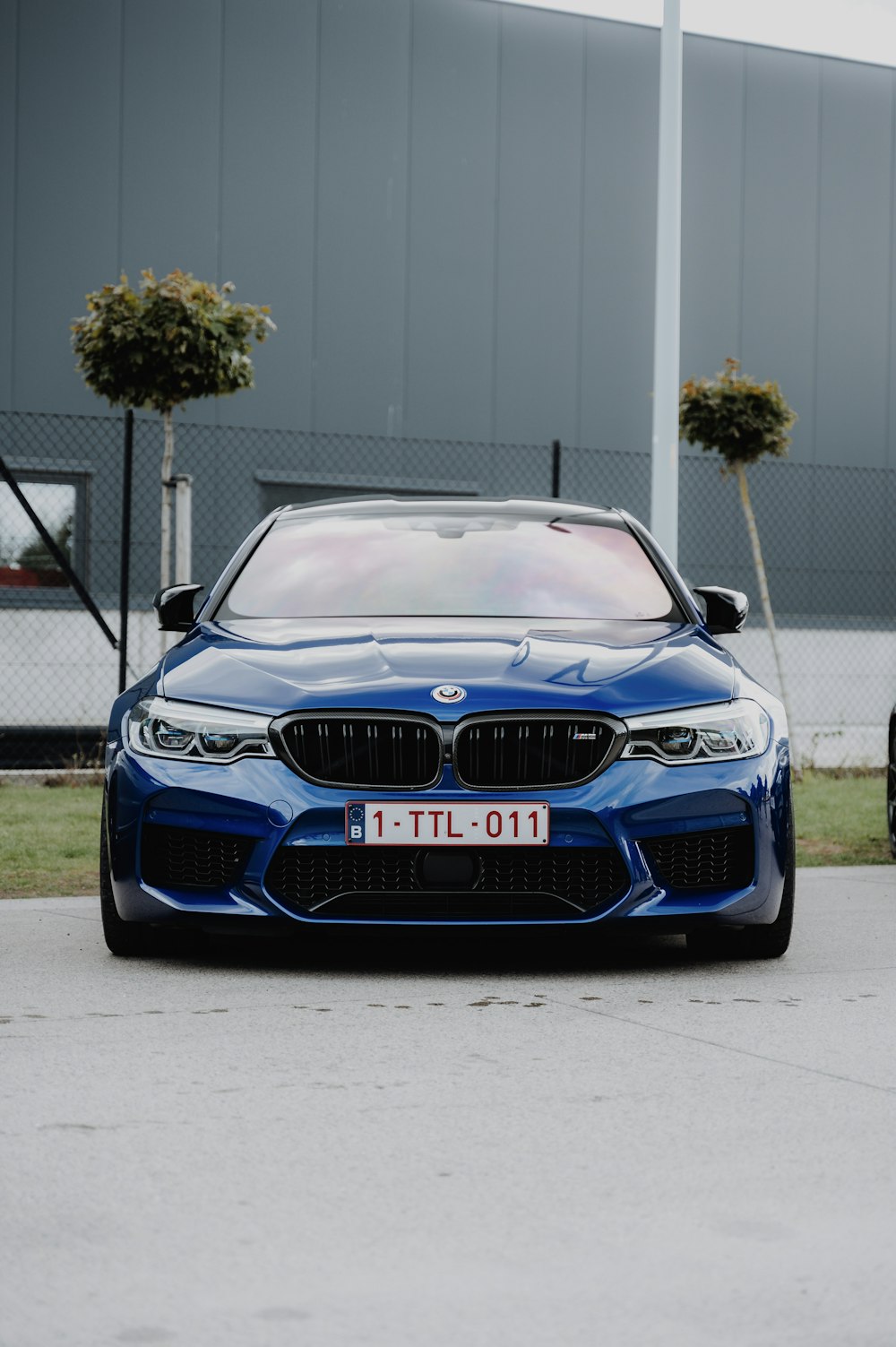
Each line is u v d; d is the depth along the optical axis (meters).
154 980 4.94
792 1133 3.31
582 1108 3.50
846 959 5.43
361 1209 2.81
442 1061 3.91
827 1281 2.50
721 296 19.77
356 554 6.22
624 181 19.22
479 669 5.04
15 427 16.39
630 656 5.25
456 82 18.41
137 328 11.31
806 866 8.16
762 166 20.00
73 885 7.05
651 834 4.88
